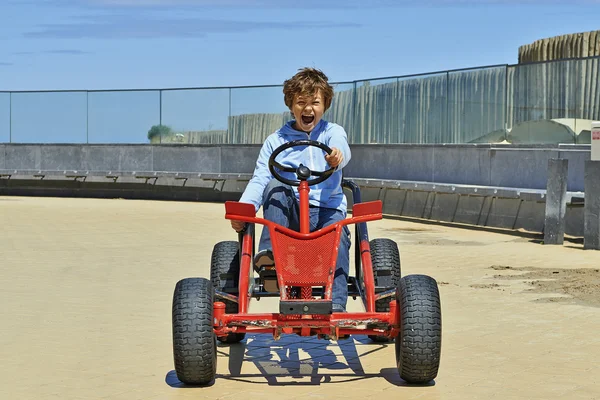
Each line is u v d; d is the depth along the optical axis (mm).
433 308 4902
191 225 15492
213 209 19781
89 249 11859
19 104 25000
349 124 20250
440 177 17203
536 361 5723
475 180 16281
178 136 23750
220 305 4996
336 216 5617
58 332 6637
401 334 4926
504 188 14750
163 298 8125
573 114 14680
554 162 12484
